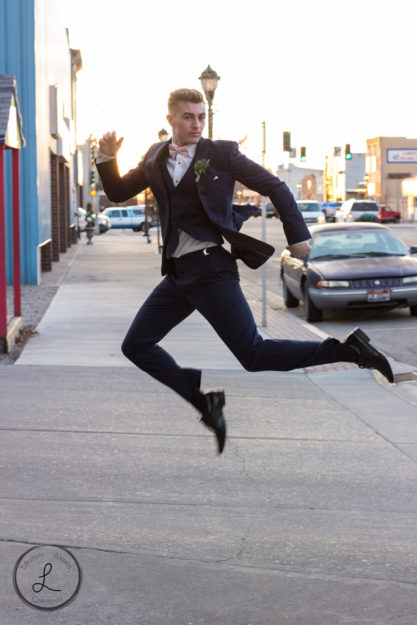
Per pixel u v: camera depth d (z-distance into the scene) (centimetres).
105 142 403
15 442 679
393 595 405
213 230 391
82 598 400
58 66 2967
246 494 561
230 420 766
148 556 452
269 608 391
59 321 1388
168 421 753
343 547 467
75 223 4734
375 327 1404
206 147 389
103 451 658
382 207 7262
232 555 454
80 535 481
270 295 1970
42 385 899
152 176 394
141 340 409
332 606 393
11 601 395
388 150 10312
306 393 889
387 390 907
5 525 494
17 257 1282
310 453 660
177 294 404
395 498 554
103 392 867
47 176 2398
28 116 2016
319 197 14812
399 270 1466
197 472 608
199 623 376
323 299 1445
